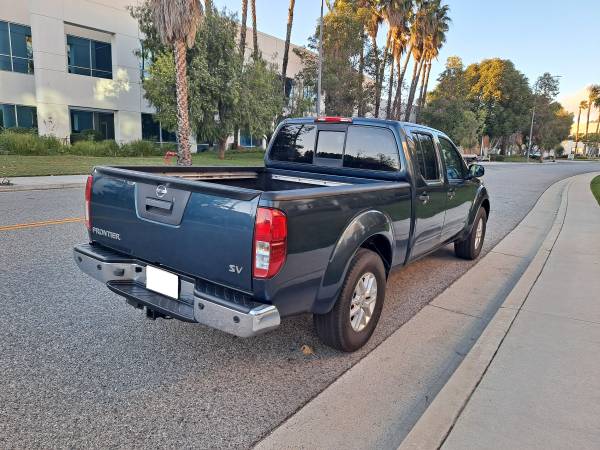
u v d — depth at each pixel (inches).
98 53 1128.2
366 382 121.9
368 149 169.8
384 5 1421.0
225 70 1020.5
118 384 116.1
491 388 114.3
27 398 108.1
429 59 1866.4
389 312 175.5
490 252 281.0
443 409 104.3
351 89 1278.3
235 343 142.5
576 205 506.3
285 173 194.1
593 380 119.4
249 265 100.1
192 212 109.4
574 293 189.9
